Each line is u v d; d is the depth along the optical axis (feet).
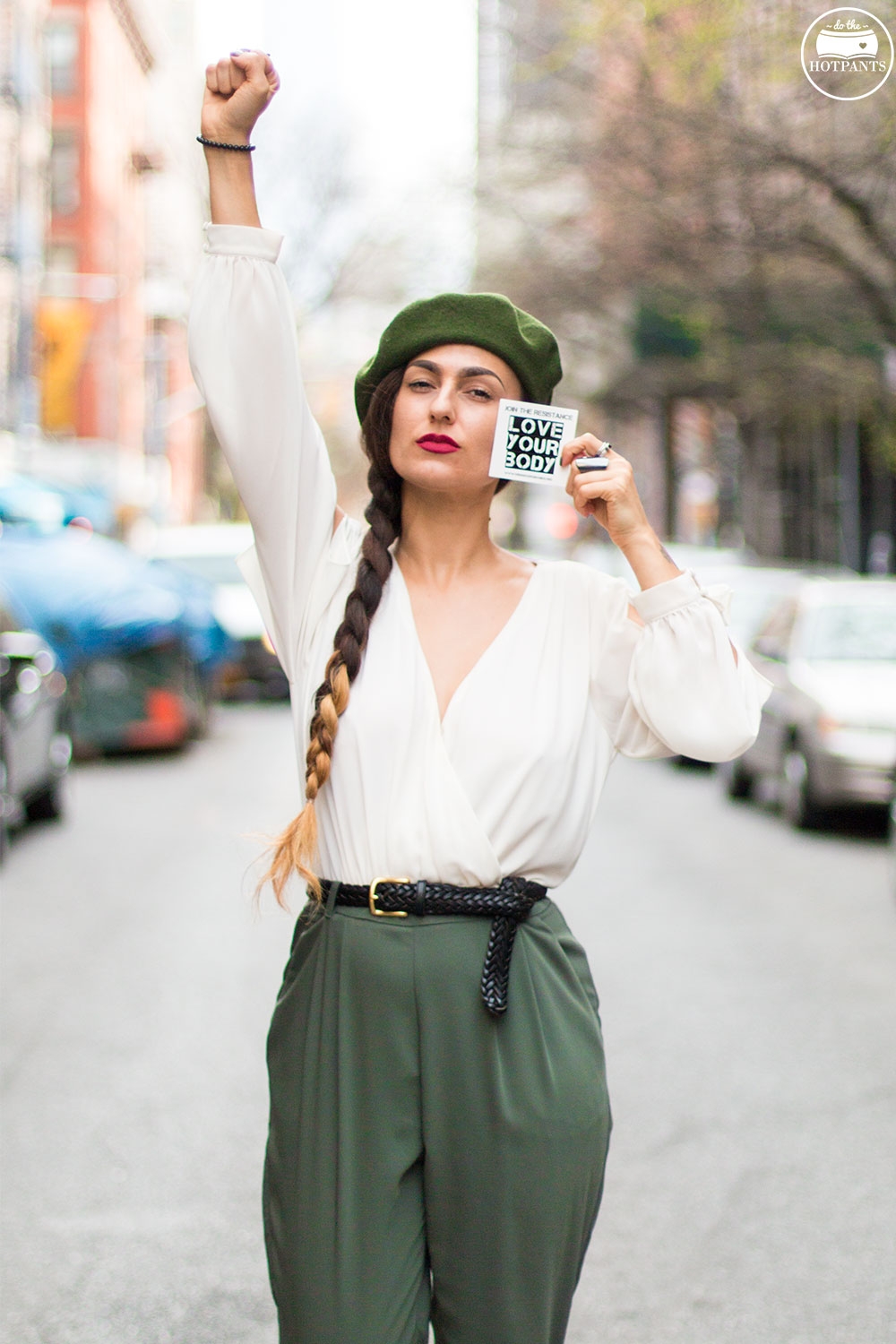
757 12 42.63
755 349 61.11
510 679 7.00
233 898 26.00
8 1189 13.33
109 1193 13.24
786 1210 12.91
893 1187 13.41
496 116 62.90
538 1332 6.75
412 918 6.73
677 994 20.03
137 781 41.52
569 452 7.19
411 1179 6.79
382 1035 6.70
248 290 6.95
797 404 70.59
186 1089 15.98
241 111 6.95
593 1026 7.01
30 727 30.78
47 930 23.58
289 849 6.86
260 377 7.00
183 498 173.99
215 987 20.11
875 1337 10.69
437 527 7.36
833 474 84.94
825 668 35.24
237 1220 12.68
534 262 68.44
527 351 7.20
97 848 31.12
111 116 142.41
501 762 6.84
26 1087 16.06
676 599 6.93
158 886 27.09
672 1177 13.66
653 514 131.23
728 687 6.90
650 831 34.65
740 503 106.22
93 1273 11.71
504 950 6.72
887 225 46.73
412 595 7.30
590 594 7.30
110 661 45.47
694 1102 15.67
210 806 37.04
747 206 48.70
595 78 53.01
